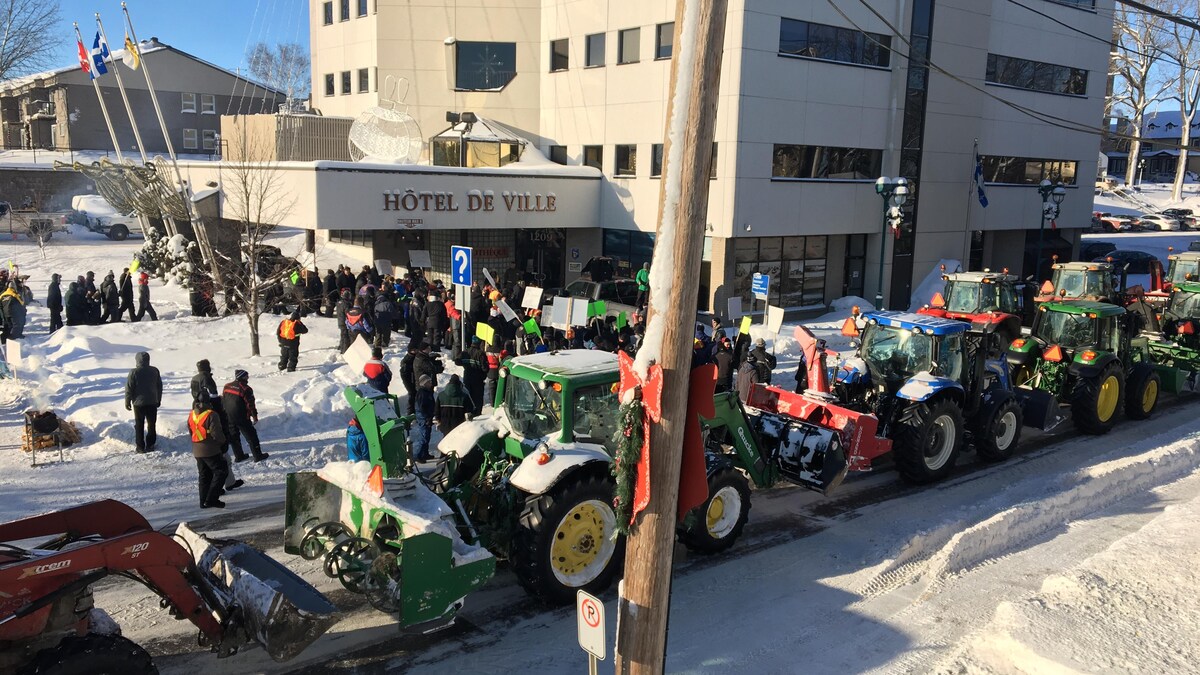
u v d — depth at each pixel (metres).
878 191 25.06
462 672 6.92
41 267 32.97
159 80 56.81
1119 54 58.56
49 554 5.78
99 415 13.02
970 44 28.86
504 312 16.05
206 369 11.72
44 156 52.84
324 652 7.18
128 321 22.38
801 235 26.56
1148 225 55.28
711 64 4.87
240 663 6.97
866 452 10.68
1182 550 8.70
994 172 31.42
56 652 5.40
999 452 12.59
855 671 6.90
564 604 8.05
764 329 23.34
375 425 7.35
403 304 21.14
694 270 5.07
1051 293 19.41
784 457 10.62
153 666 5.75
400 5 30.72
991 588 8.46
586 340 17.98
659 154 26.45
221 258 24.03
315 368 16.45
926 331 11.67
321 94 37.06
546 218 27.38
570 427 8.09
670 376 5.14
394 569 7.03
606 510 8.22
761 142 24.52
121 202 30.80
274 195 24.08
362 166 23.58
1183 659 6.47
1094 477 11.30
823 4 25.17
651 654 5.31
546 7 29.78
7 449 11.92
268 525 9.70
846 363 11.90
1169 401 16.92
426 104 31.19
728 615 7.88
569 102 29.39
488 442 8.78
